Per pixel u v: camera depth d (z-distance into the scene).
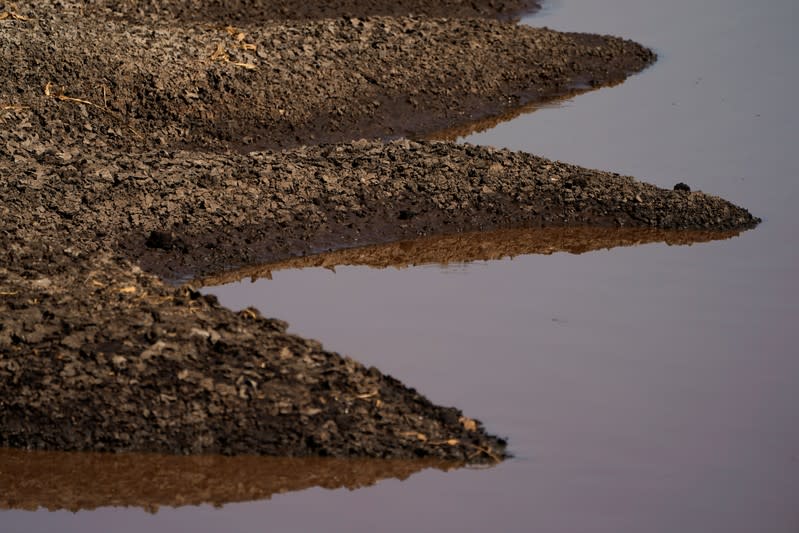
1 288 21.00
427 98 36.31
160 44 34.75
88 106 31.31
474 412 19.09
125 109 31.91
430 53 38.53
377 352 20.84
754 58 42.03
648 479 17.53
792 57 42.09
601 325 22.34
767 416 19.22
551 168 29.31
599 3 49.97
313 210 26.61
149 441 18.05
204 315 20.61
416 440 18.19
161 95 32.44
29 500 17.25
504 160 29.38
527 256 26.03
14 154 27.25
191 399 18.53
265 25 39.84
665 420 19.05
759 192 29.59
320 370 19.34
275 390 18.80
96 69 32.41
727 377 20.42
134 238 24.84
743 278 24.80
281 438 18.06
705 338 21.86
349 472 17.72
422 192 27.69
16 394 18.50
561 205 27.84
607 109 36.78
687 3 49.44
